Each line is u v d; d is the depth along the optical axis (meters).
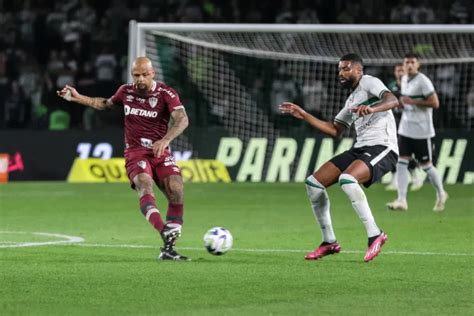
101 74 69.19
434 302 20.28
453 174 57.62
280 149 59.06
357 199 26.31
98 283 22.56
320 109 63.91
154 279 23.14
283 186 56.03
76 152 59.28
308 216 40.31
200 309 19.45
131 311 19.25
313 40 65.81
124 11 72.56
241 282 22.77
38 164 59.12
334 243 27.19
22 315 18.86
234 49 57.25
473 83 63.22
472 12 72.50
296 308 19.59
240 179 59.06
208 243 26.66
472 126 63.22
